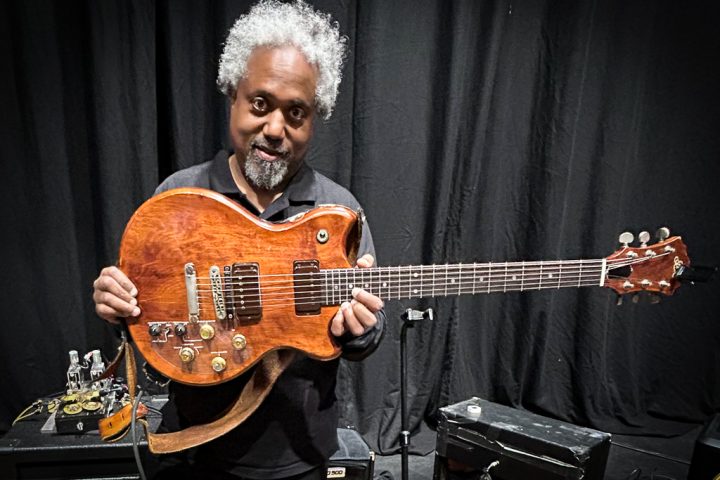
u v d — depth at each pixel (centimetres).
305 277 93
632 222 237
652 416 246
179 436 93
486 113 205
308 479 103
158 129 182
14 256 178
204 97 180
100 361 167
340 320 92
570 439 151
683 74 223
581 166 224
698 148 229
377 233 202
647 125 228
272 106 90
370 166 195
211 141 183
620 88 216
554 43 208
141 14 165
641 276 124
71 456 143
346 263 95
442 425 170
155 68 172
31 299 181
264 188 98
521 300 228
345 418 209
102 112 168
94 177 179
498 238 225
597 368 230
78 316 186
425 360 218
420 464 203
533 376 232
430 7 190
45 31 168
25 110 171
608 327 234
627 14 212
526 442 153
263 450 98
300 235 92
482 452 162
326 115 103
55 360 186
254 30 91
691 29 219
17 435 147
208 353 90
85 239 185
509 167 219
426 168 205
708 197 232
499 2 195
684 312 239
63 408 151
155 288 87
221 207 89
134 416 91
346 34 188
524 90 213
